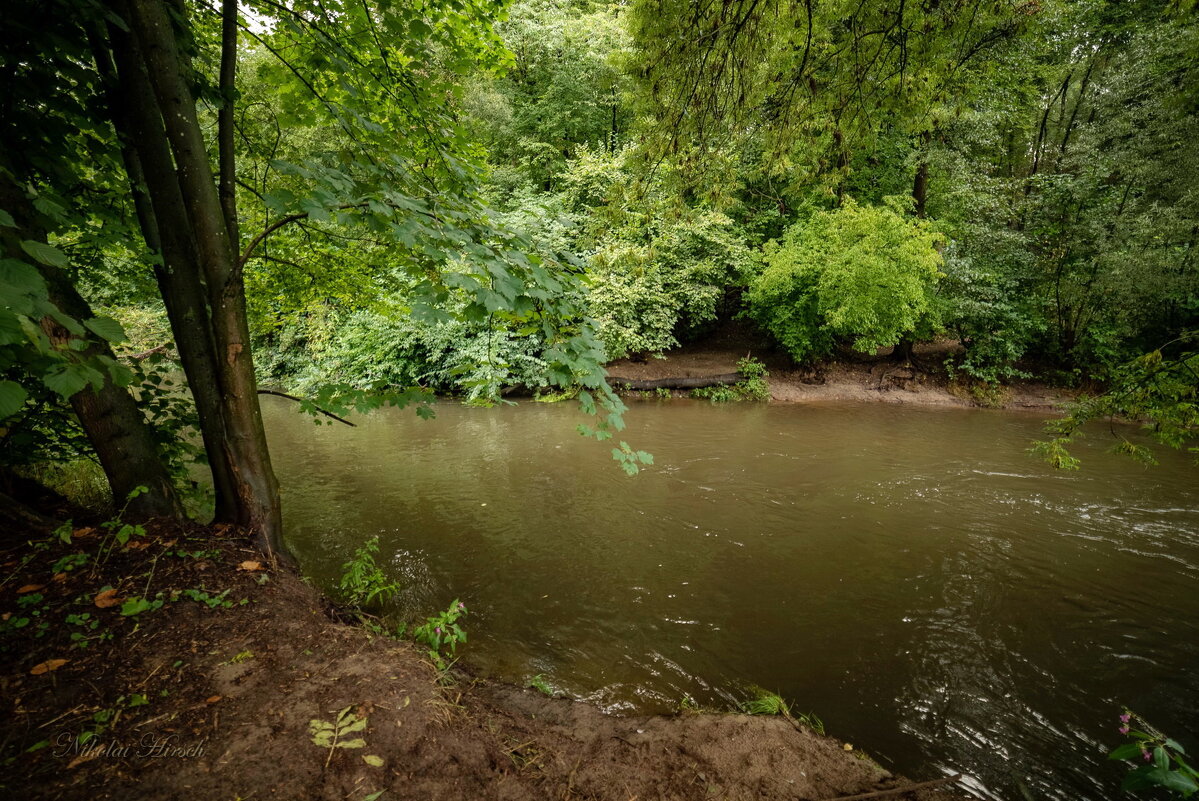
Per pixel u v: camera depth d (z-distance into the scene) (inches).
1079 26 526.0
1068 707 117.6
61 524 107.7
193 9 128.8
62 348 56.8
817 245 465.7
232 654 83.7
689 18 116.3
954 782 93.9
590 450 323.6
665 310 506.9
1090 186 452.1
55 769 59.0
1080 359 498.3
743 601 160.9
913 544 201.5
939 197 496.1
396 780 67.2
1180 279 373.1
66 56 94.5
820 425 396.2
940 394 503.8
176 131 97.3
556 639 138.1
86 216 118.8
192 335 110.4
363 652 91.2
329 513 219.5
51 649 77.0
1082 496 252.5
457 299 85.8
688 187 148.1
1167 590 169.5
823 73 123.9
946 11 108.2
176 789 59.1
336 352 513.7
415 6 128.7
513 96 621.9
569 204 515.8
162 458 140.8
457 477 271.4
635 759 87.0
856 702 117.8
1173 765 99.7
